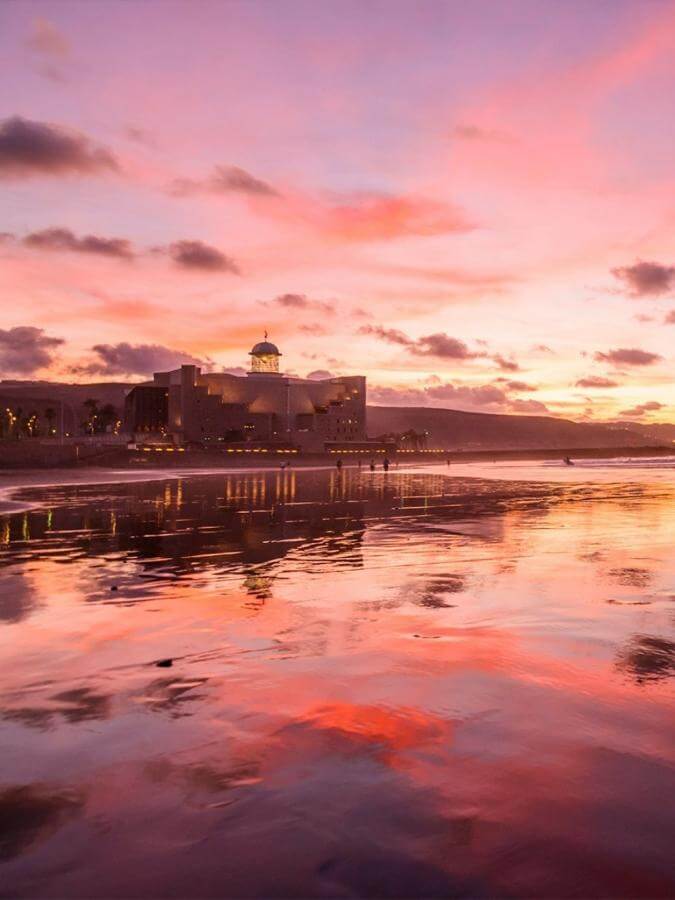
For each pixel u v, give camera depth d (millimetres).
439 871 3340
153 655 7164
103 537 18359
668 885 3215
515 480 58938
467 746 4770
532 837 3627
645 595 10250
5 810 3953
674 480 57469
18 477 70875
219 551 15539
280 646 7488
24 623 8609
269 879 3291
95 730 5109
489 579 11688
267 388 178250
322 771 4410
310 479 65750
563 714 5367
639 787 4168
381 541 17250
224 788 4195
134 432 178250
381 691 5945
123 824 3791
